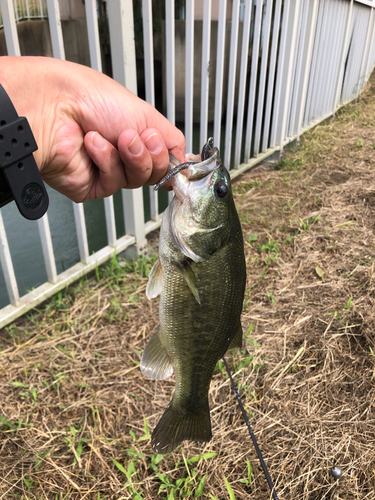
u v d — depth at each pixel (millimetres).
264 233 896
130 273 776
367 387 530
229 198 323
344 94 2100
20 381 549
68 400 531
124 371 571
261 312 670
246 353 591
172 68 790
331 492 433
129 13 633
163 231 324
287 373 566
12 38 539
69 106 258
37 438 485
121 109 267
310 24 1326
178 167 282
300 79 1406
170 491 427
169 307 329
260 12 1035
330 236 848
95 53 633
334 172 1211
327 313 643
